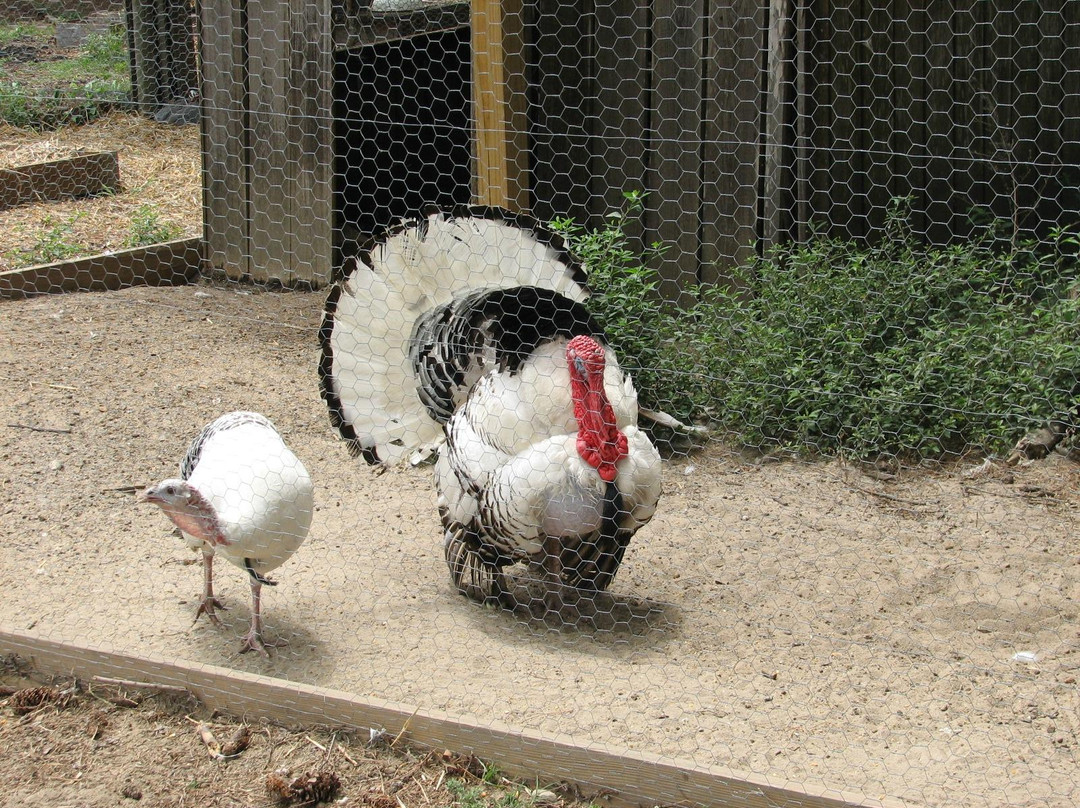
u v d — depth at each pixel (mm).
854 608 4875
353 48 9328
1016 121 7695
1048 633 4633
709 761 3744
